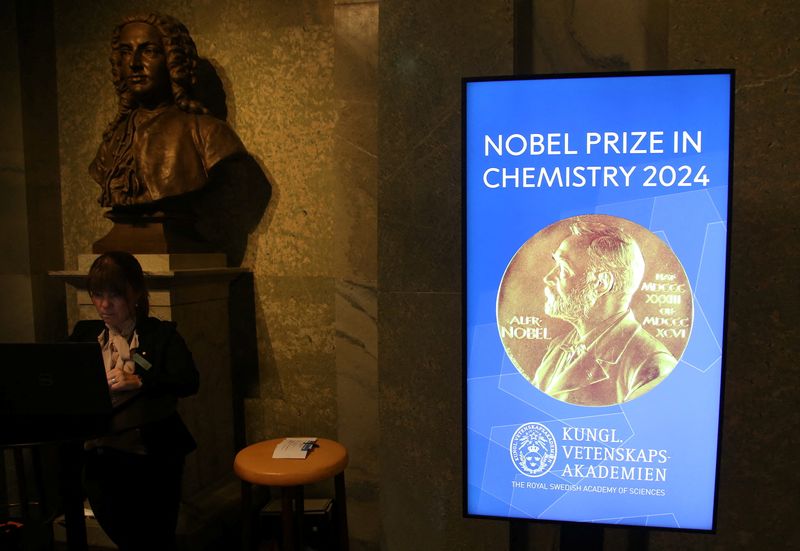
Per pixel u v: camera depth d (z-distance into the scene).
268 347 3.15
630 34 2.33
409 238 2.28
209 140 2.77
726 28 2.04
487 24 2.21
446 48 2.23
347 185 2.63
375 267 2.62
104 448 1.98
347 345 2.66
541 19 2.38
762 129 2.02
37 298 3.20
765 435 2.08
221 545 2.80
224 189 3.15
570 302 1.80
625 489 1.79
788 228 2.03
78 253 3.34
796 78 2.00
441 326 2.28
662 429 1.77
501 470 1.86
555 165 1.79
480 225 1.83
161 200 2.69
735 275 2.06
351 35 2.60
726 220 1.71
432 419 2.30
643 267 1.75
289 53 3.04
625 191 1.75
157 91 2.79
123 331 2.07
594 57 2.36
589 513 1.82
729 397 2.09
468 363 1.86
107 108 3.28
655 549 2.22
